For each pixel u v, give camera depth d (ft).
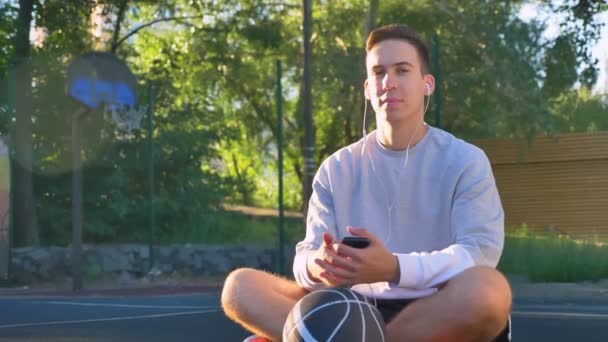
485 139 86.33
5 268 58.59
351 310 10.55
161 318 36.19
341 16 83.25
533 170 85.56
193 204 66.74
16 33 65.92
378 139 13.78
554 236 64.64
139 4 75.92
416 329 11.94
